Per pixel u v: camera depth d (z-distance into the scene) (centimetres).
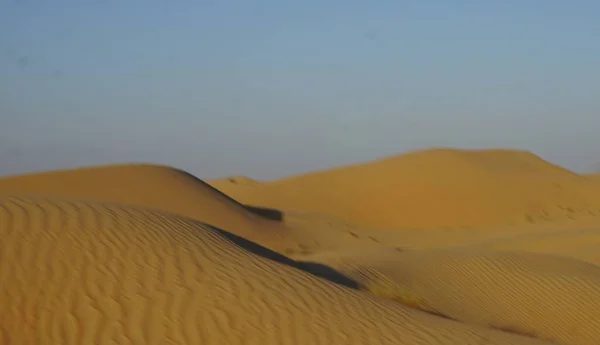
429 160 6569
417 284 1817
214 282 1086
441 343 1054
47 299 933
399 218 5869
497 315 1712
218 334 930
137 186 4238
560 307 1788
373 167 6744
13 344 838
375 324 1084
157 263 1101
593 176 7088
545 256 2267
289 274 1223
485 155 7200
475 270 2006
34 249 1047
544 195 6134
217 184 8675
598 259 2733
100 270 1034
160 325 926
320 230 4766
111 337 879
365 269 1845
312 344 959
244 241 1661
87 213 1246
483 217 5712
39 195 1391
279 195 6625
